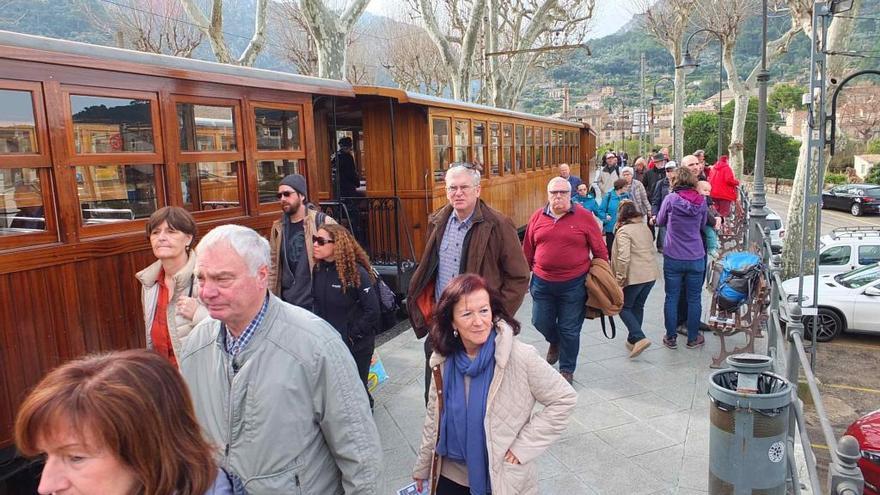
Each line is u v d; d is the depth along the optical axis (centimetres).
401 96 825
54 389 130
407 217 898
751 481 334
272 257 475
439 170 916
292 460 211
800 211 1694
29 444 131
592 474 432
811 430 904
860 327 1285
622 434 491
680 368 635
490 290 276
